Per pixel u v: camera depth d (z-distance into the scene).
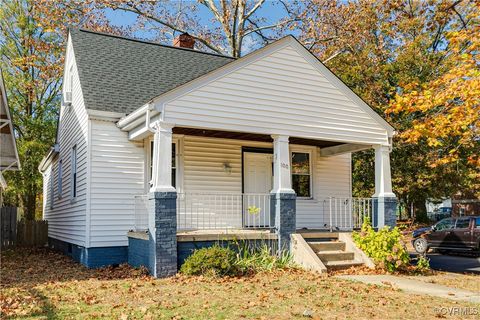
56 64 25.42
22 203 27.28
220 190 13.24
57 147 17.80
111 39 15.12
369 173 27.02
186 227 12.59
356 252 11.35
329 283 8.96
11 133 11.62
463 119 9.80
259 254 10.85
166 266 9.75
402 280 9.66
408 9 16.41
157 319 6.12
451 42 10.00
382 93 25.20
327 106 12.30
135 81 13.51
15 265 12.65
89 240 11.59
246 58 11.12
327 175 15.34
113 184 11.99
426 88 10.66
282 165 11.48
